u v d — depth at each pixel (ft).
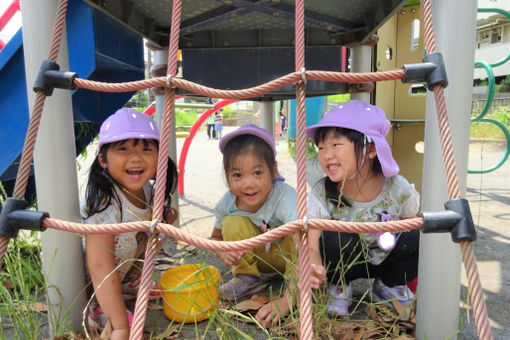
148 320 4.49
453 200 2.56
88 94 6.73
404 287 4.77
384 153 4.34
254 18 6.79
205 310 4.32
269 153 4.97
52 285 3.85
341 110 4.48
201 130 54.24
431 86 2.81
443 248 3.54
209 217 8.90
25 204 2.90
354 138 4.29
